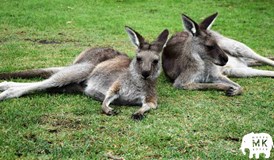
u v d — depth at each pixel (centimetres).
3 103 340
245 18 636
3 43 484
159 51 351
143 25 580
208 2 742
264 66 445
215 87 385
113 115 330
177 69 402
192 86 387
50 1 700
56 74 357
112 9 671
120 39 519
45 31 538
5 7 650
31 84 354
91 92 357
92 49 375
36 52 454
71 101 349
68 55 451
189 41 397
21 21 573
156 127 316
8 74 381
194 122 326
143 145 297
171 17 632
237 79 414
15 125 311
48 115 327
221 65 390
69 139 300
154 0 746
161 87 392
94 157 283
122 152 290
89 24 575
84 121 320
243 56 435
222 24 598
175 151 292
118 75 349
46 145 291
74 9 656
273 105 357
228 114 341
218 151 293
